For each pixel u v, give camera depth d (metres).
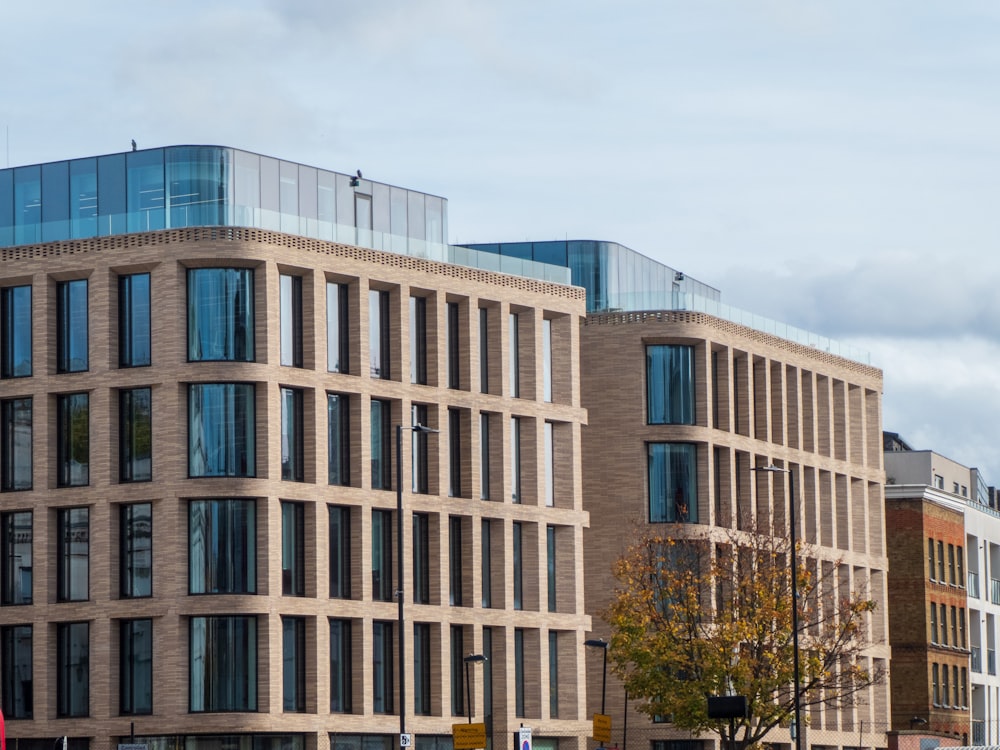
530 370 112.56
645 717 117.75
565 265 123.50
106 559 100.94
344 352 104.06
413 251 107.31
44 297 102.81
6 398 103.88
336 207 107.25
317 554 101.31
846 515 135.50
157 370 100.25
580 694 113.25
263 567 99.75
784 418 128.38
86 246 102.12
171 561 99.50
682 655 104.94
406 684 104.81
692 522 118.06
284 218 101.75
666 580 107.00
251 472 100.06
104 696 100.56
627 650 105.25
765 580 107.62
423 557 106.75
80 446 102.56
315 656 101.00
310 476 101.75
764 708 104.06
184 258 100.19
